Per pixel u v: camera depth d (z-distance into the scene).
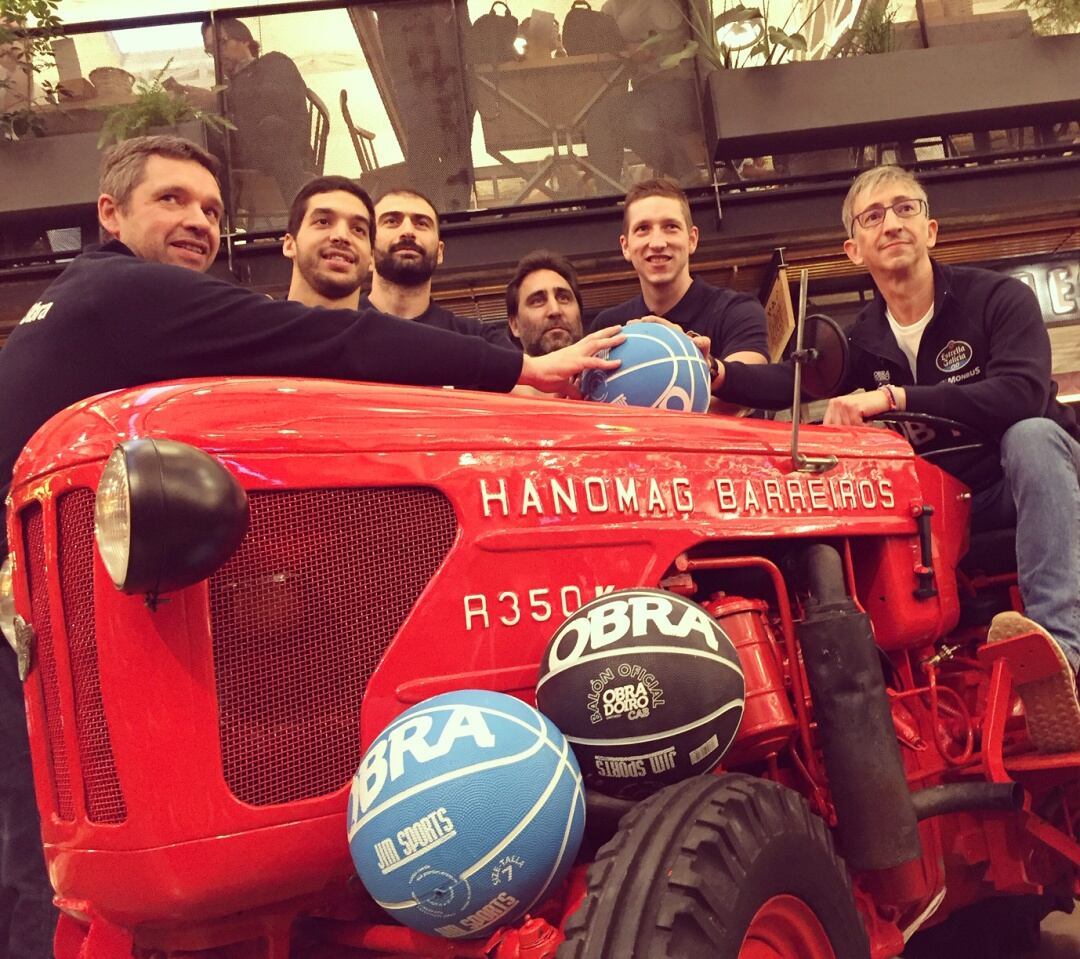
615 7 5.26
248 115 5.18
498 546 1.40
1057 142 5.26
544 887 1.14
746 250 5.21
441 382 1.70
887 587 1.85
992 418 2.18
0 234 5.15
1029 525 2.06
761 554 1.77
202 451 1.17
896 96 5.02
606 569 1.49
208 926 1.27
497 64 5.25
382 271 3.32
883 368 2.65
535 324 3.46
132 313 1.59
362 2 5.21
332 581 1.32
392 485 1.36
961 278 2.54
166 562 1.11
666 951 1.04
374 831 1.10
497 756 1.12
